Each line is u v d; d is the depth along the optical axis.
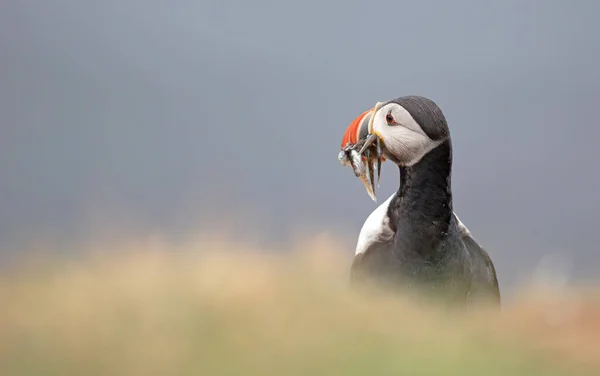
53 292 6.46
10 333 5.74
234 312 6.06
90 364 5.52
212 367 5.50
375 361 5.67
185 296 6.25
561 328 7.33
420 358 5.74
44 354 5.59
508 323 7.18
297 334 5.84
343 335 5.89
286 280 6.90
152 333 5.76
